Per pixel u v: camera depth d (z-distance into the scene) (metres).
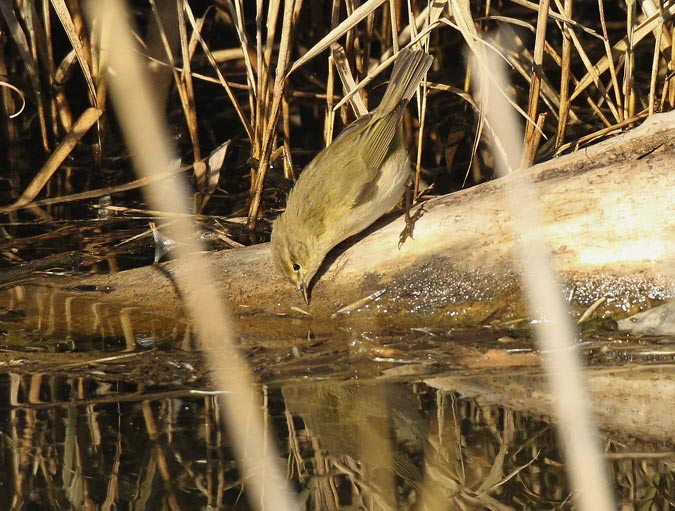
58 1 9.77
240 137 13.24
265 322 9.22
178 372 7.71
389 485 5.66
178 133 13.42
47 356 8.14
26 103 13.38
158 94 10.91
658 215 8.69
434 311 9.09
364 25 11.34
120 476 5.70
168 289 9.39
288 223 8.97
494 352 8.13
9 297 9.57
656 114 9.26
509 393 7.19
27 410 6.88
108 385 7.43
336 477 5.73
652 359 7.77
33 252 10.71
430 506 5.36
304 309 9.32
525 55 11.65
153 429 6.48
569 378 4.70
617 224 8.76
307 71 13.02
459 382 7.48
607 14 13.79
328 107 10.26
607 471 5.64
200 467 5.84
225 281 9.38
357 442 6.21
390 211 9.95
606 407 6.68
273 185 11.77
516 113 12.36
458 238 9.06
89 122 11.77
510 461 5.96
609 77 12.54
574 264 8.81
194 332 8.73
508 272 8.93
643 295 8.74
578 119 12.06
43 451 6.11
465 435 6.36
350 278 9.25
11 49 13.09
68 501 5.43
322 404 7.02
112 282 9.62
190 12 10.52
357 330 8.95
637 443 6.07
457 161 12.77
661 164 8.80
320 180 8.95
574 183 8.92
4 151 13.66
